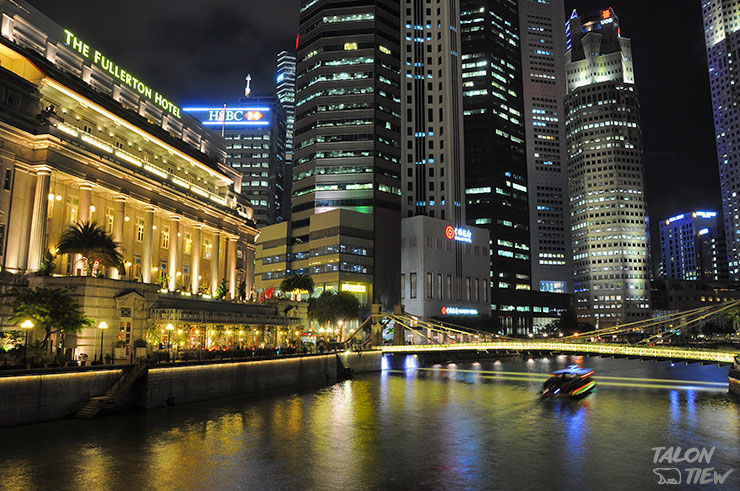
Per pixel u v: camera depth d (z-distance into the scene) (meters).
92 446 36.66
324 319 105.56
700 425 49.34
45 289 48.44
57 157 62.28
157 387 50.12
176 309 62.81
